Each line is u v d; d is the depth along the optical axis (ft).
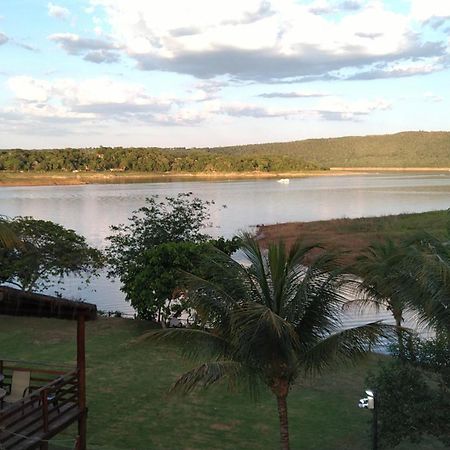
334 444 42.09
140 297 74.79
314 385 54.54
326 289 34.60
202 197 369.91
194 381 31.96
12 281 88.89
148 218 98.89
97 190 469.98
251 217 254.88
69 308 33.09
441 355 39.65
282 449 35.29
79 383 34.81
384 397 38.50
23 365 58.59
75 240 88.79
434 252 35.94
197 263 72.38
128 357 62.90
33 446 29.94
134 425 45.37
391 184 523.70
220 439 43.06
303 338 34.40
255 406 49.42
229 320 33.88
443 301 32.86
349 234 165.27
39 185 581.53
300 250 35.73
